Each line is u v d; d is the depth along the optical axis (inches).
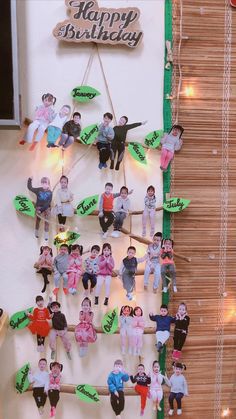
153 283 45.3
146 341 47.1
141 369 45.6
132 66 44.2
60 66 43.5
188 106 45.3
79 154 44.6
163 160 44.8
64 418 47.5
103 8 42.4
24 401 46.7
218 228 46.9
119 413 45.4
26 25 42.8
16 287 45.5
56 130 42.5
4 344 45.9
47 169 44.5
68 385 45.8
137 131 44.9
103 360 47.0
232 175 46.6
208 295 47.6
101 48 43.7
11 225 44.9
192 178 46.1
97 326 46.1
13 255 45.2
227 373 48.6
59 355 46.4
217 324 47.9
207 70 45.1
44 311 44.4
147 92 44.6
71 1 41.9
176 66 44.7
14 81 39.9
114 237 44.9
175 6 44.1
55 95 43.7
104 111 44.5
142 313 45.9
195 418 48.6
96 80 44.1
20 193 44.6
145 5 43.7
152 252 44.6
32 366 46.3
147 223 45.7
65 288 44.3
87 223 45.1
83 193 45.0
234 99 45.7
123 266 44.3
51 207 44.5
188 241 46.7
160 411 47.8
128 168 45.3
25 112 43.5
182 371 47.5
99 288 44.6
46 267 44.3
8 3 38.7
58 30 42.2
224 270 47.4
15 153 44.1
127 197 44.3
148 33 44.1
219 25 44.8
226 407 48.8
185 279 47.1
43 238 45.1
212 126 45.8
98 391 46.0
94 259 44.3
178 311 45.6
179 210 45.1
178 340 45.6
